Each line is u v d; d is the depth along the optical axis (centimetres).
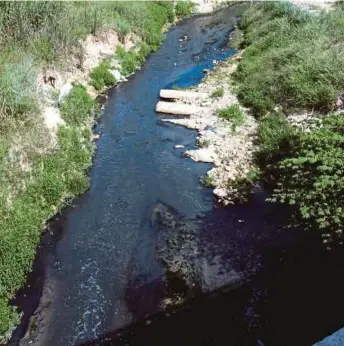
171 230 1009
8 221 943
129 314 823
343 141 898
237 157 1238
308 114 1312
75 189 1112
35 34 1462
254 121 1395
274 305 821
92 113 1452
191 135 1360
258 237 977
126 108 1516
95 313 827
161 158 1259
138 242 980
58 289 876
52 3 1562
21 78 1234
